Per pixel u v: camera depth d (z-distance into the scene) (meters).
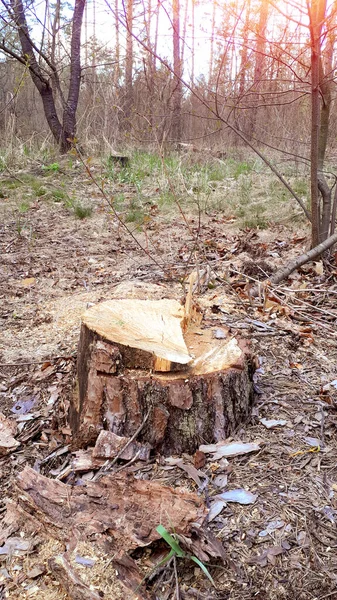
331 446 0.88
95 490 0.74
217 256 1.89
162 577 0.66
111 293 1.52
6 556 0.70
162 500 0.72
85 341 0.91
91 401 0.87
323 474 0.82
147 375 0.86
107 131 4.00
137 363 0.88
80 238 2.23
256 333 1.26
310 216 1.85
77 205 2.61
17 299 1.58
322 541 0.71
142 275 1.73
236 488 0.79
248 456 0.86
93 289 1.62
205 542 0.68
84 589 0.62
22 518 0.75
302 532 0.72
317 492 0.78
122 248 2.07
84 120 4.27
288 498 0.77
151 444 0.87
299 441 0.89
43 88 4.06
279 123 3.38
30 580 0.67
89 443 0.89
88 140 4.00
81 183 3.13
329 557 0.68
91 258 1.96
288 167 3.26
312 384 1.07
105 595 0.62
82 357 0.92
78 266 1.87
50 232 2.33
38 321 1.39
